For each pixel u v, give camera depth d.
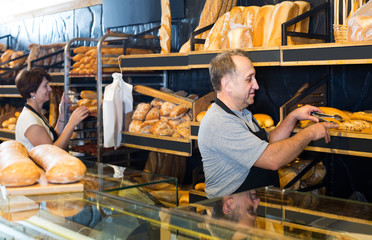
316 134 1.93
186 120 2.82
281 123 2.15
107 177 1.40
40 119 3.02
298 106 2.32
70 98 3.56
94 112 3.38
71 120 3.01
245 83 1.94
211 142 1.91
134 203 1.05
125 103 3.07
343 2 2.21
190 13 3.29
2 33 5.69
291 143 1.85
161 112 2.89
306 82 2.68
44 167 1.35
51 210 1.08
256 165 1.85
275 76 2.84
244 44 2.46
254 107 2.97
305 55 2.08
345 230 0.90
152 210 1.00
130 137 2.98
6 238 1.04
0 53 5.28
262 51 2.23
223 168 1.94
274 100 2.86
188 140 2.62
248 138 1.85
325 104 2.53
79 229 1.00
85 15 4.30
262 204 1.05
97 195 1.18
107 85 3.15
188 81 3.34
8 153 1.36
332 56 1.99
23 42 5.30
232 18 2.60
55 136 3.14
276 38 2.41
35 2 4.92
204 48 2.66
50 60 4.42
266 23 2.47
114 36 3.12
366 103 2.43
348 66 2.49
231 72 1.92
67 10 4.52
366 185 2.47
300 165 2.36
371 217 0.98
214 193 1.98
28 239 1.01
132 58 2.97
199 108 2.67
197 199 2.59
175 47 3.43
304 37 2.37
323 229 0.91
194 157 3.29
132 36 3.20
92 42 4.22
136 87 3.04
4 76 4.84
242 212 0.99
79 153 3.24
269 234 0.85
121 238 0.98
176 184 1.36
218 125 1.89
